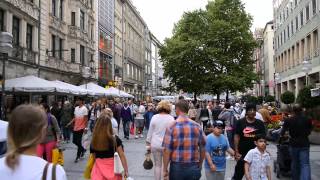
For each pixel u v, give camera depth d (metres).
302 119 9.30
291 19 50.12
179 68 51.41
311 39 39.06
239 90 51.09
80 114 13.95
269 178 7.18
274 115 22.28
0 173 2.46
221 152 7.59
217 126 7.61
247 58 51.97
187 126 6.28
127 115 22.44
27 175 2.47
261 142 7.15
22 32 28.14
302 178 9.20
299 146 9.27
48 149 10.32
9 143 2.52
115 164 7.02
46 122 2.63
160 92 108.81
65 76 36.97
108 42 56.44
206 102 30.09
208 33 50.72
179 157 6.21
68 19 38.81
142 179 10.77
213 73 50.34
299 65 44.94
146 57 96.50
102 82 50.19
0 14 25.20
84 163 13.48
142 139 22.36
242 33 50.62
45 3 32.59
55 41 35.38
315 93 20.95
